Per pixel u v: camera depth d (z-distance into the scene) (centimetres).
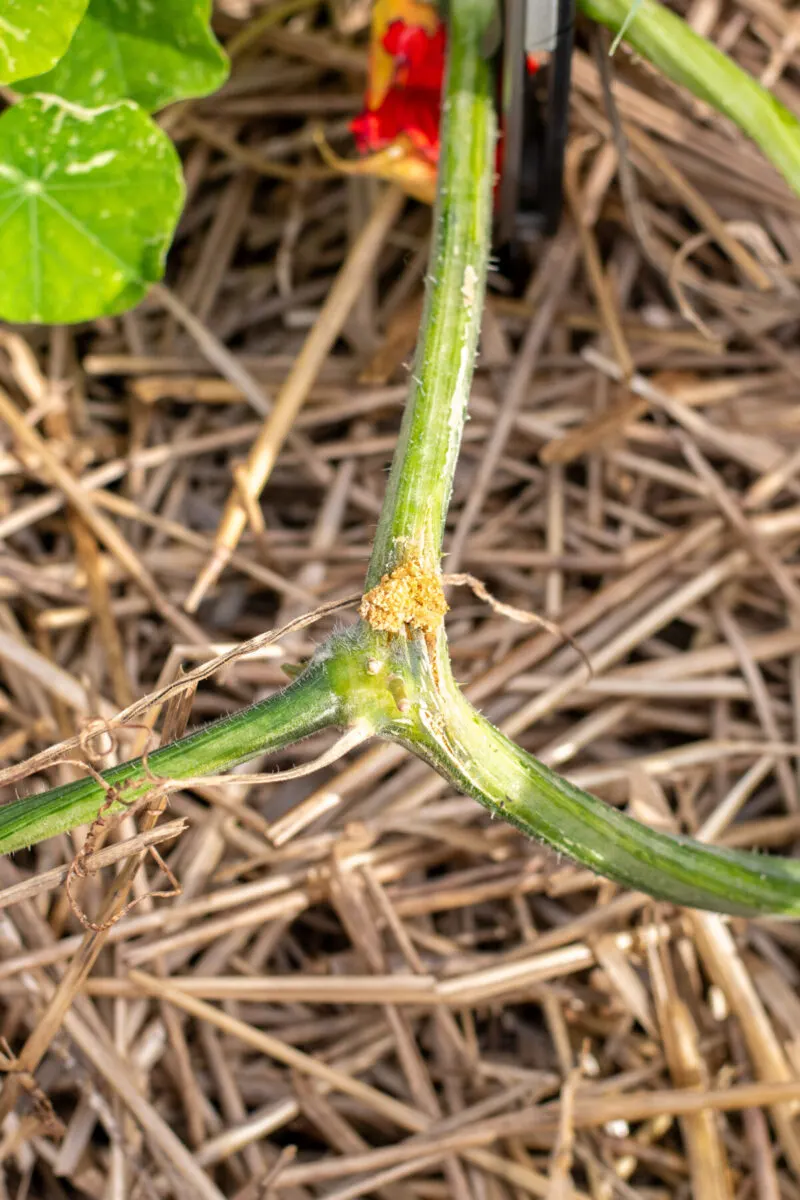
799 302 94
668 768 87
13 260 80
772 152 77
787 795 87
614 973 82
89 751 70
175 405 95
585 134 92
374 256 90
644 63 88
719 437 92
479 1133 80
